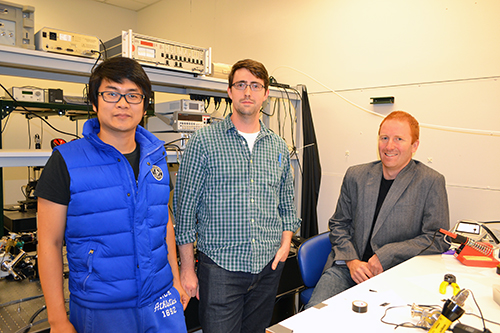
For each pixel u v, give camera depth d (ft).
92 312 3.27
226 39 12.88
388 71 8.38
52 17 15.16
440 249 5.36
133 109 3.34
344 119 9.37
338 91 9.46
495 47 6.76
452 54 7.32
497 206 6.88
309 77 10.16
